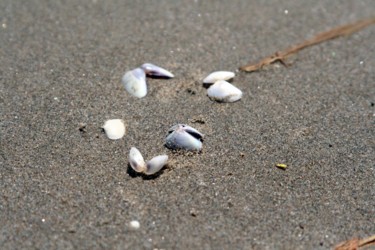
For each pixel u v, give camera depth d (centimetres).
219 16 66
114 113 57
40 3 66
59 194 52
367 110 58
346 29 66
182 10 66
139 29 64
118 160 54
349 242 50
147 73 59
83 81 59
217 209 51
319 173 54
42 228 50
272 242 50
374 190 53
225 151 55
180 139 54
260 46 63
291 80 60
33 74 60
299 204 52
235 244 50
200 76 60
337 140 56
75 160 54
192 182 53
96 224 50
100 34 63
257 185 53
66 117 56
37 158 54
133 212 51
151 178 53
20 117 56
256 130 56
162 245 49
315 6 68
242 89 59
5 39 62
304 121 57
